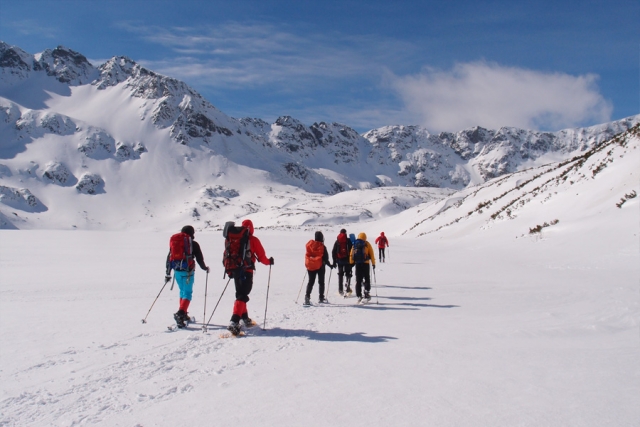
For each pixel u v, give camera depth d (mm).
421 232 61969
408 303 10062
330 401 4004
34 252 27734
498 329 6992
